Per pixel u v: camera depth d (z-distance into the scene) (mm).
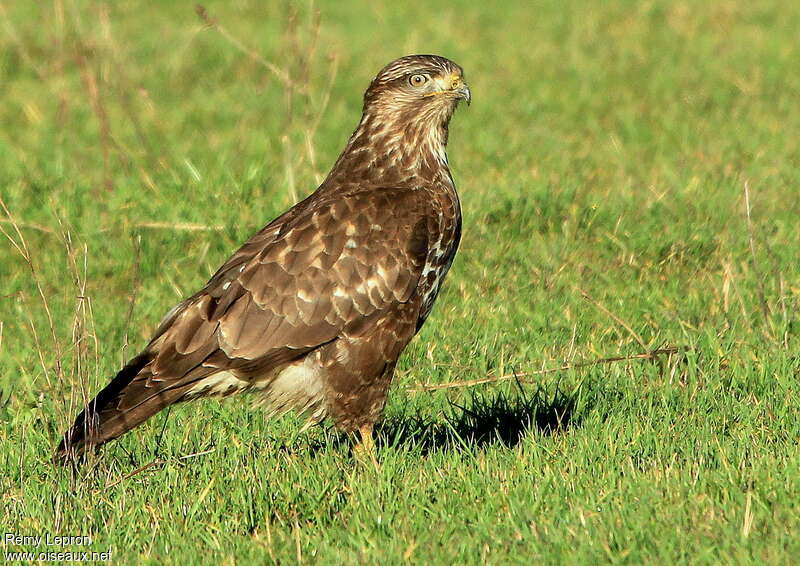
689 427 10438
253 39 30141
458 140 21641
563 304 14039
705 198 17031
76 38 21391
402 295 10359
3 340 13906
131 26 31609
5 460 10430
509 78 26703
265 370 10109
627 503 8742
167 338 10008
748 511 8281
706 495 8750
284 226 10469
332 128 23172
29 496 9641
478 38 30594
